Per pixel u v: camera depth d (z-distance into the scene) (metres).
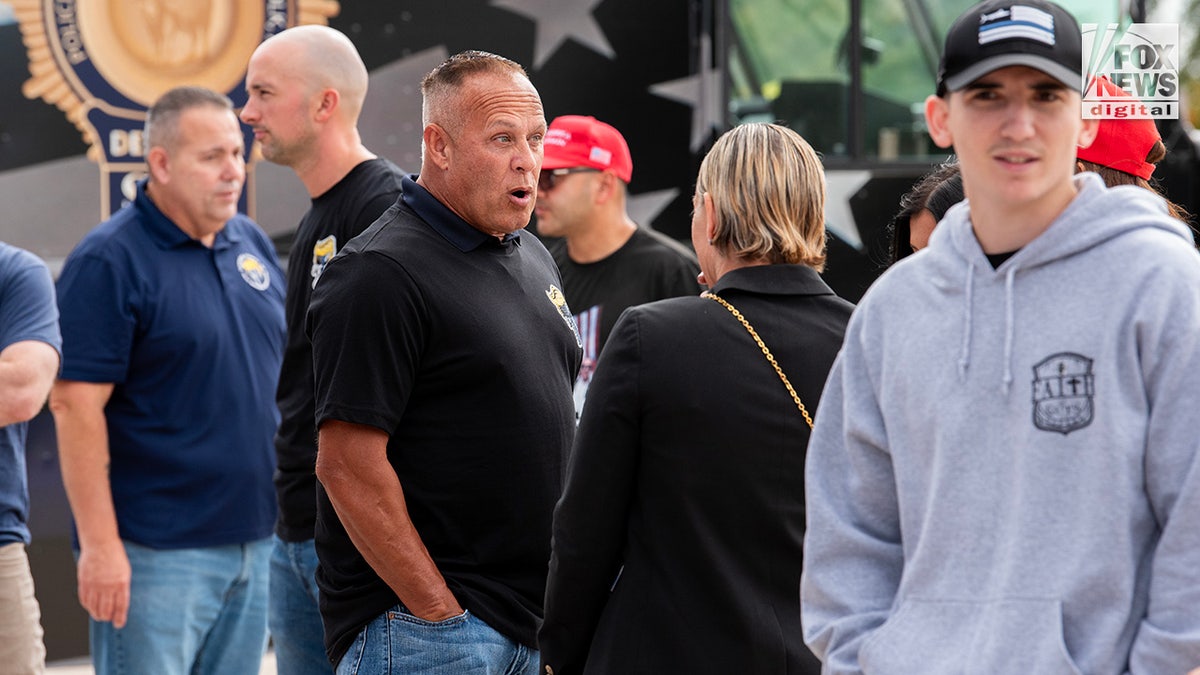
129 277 10.10
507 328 7.34
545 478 7.45
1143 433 4.07
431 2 13.10
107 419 10.20
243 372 10.51
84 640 12.85
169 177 10.27
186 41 12.56
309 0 12.80
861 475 4.77
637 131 13.62
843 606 4.72
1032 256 4.26
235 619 10.59
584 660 6.41
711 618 5.99
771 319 6.27
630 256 11.52
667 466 6.07
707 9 13.77
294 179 12.88
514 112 7.44
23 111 12.30
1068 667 4.07
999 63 4.23
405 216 7.43
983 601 4.26
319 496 7.71
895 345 4.57
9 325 9.27
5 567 9.15
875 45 14.45
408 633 7.18
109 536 10.04
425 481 7.25
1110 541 4.07
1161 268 4.09
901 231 7.37
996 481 4.26
